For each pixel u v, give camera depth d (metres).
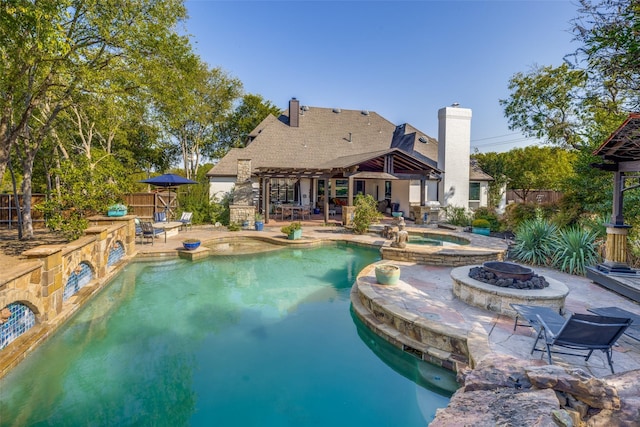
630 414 2.39
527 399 2.41
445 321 6.51
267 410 4.86
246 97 41.12
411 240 16.73
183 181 17.61
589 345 4.63
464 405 2.46
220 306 8.84
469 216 21.48
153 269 12.09
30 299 6.24
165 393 5.23
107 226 10.99
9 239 14.75
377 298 7.68
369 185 29.69
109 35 12.40
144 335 7.19
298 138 27.70
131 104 17.03
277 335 7.24
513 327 6.26
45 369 5.84
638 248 9.60
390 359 6.43
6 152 12.00
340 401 5.12
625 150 8.12
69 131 23.28
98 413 4.76
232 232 18.28
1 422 4.57
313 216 25.41
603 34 5.07
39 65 11.81
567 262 10.41
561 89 16.16
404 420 4.69
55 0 9.91
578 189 13.97
